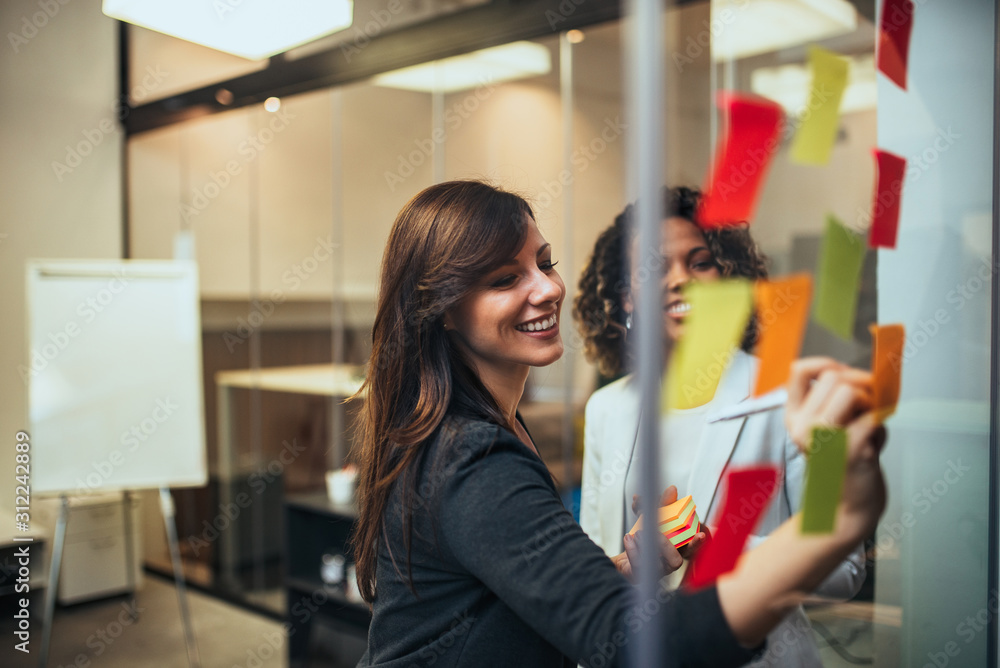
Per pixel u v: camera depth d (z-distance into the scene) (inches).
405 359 32.4
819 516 24.4
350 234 131.4
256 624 131.0
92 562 140.2
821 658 27.7
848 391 26.0
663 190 21.5
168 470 127.0
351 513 110.6
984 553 31.5
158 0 98.0
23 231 142.9
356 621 112.3
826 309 25.8
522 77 115.6
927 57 30.2
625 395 47.5
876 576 28.9
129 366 127.1
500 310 31.4
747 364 23.8
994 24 32.5
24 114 142.7
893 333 28.4
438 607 30.2
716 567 24.2
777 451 24.3
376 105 128.2
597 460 49.3
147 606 139.3
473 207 32.1
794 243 24.9
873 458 26.5
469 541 26.6
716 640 22.2
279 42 113.0
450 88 121.7
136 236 156.3
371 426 33.6
